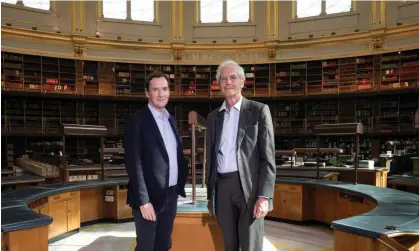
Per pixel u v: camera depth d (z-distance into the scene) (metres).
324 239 4.60
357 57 10.94
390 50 10.36
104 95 11.37
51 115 11.13
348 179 7.34
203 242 3.12
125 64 11.89
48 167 7.38
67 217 4.77
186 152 4.14
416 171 6.80
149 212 2.13
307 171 6.77
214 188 2.14
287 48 11.77
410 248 2.43
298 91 11.55
